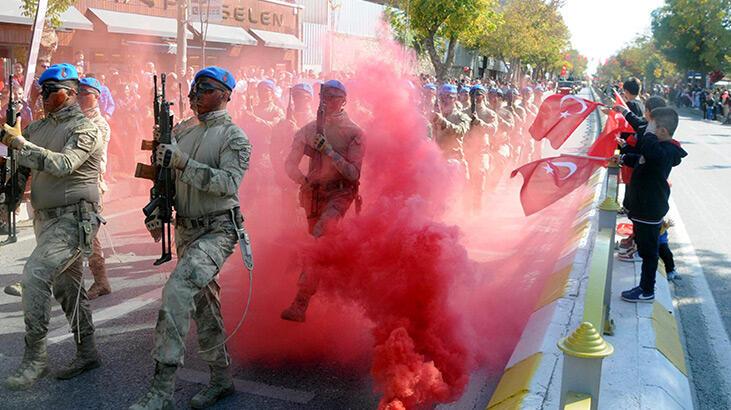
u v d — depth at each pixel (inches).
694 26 2335.1
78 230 173.3
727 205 440.5
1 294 246.7
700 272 283.9
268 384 177.0
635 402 150.3
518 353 183.2
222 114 163.3
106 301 240.8
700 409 165.3
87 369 181.9
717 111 1561.3
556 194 244.4
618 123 276.5
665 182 215.5
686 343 207.8
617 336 190.7
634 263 271.0
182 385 175.8
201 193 158.9
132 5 831.1
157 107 157.1
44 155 163.6
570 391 103.1
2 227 336.8
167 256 163.3
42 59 408.2
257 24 1066.7
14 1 663.8
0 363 186.1
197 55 927.0
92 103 219.9
